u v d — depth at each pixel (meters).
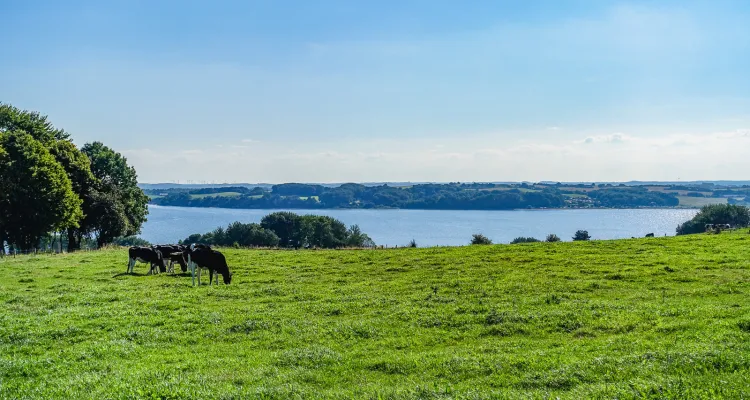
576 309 20.14
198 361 15.57
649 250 37.12
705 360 12.95
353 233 135.50
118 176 73.44
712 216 130.25
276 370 14.54
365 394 12.44
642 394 11.32
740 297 21.27
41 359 16.34
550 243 44.50
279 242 126.00
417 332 18.45
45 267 37.41
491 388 12.70
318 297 25.11
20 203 54.34
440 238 186.62
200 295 26.23
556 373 13.22
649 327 17.20
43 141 63.09
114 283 30.31
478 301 22.64
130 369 14.98
